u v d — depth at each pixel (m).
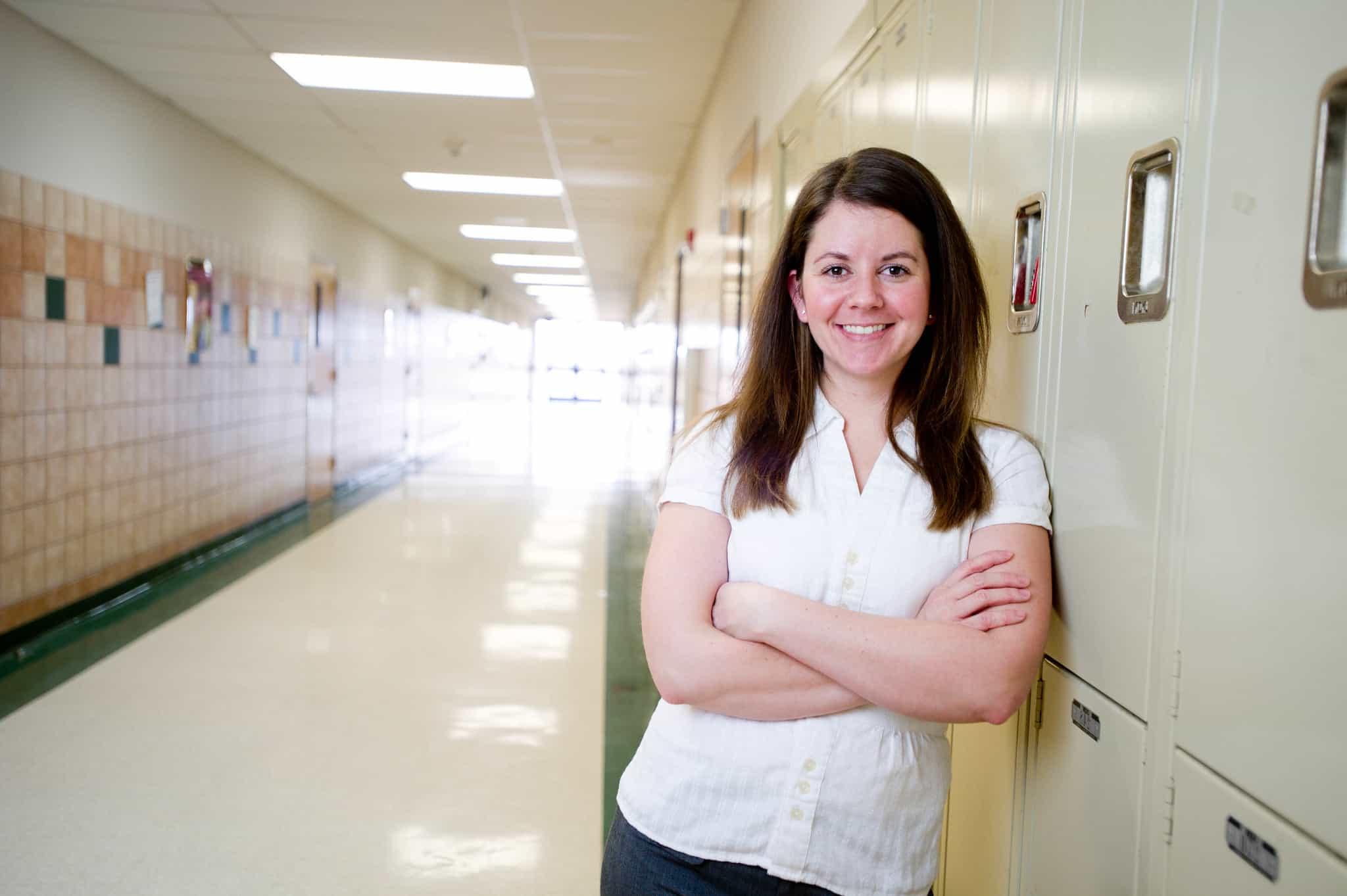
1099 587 1.07
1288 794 0.75
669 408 8.36
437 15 4.25
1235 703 0.83
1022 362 1.32
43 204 4.34
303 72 5.03
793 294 1.13
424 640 4.34
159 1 4.06
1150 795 0.97
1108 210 1.07
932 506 1.07
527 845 2.53
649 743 1.13
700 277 5.94
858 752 1.03
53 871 2.35
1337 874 0.69
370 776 2.92
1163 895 0.94
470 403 18.81
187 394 5.91
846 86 2.48
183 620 4.65
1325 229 0.72
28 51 4.22
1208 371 0.87
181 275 5.79
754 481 1.08
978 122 1.51
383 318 11.15
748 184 4.04
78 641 4.29
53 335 4.43
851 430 1.12
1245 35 0.83
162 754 3.05
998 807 1.38
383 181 8.06
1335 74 0.71
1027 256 1.33
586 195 8.59
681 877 1.06
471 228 10.86
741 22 4.23
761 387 1.12
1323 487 0.72
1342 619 0.69
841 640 1.00
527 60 4.84
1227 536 0.84
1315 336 0.73
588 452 14.31
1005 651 0.99
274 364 7.50
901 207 1.06
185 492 5.89
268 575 5.66
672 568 1.09
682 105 5.62
